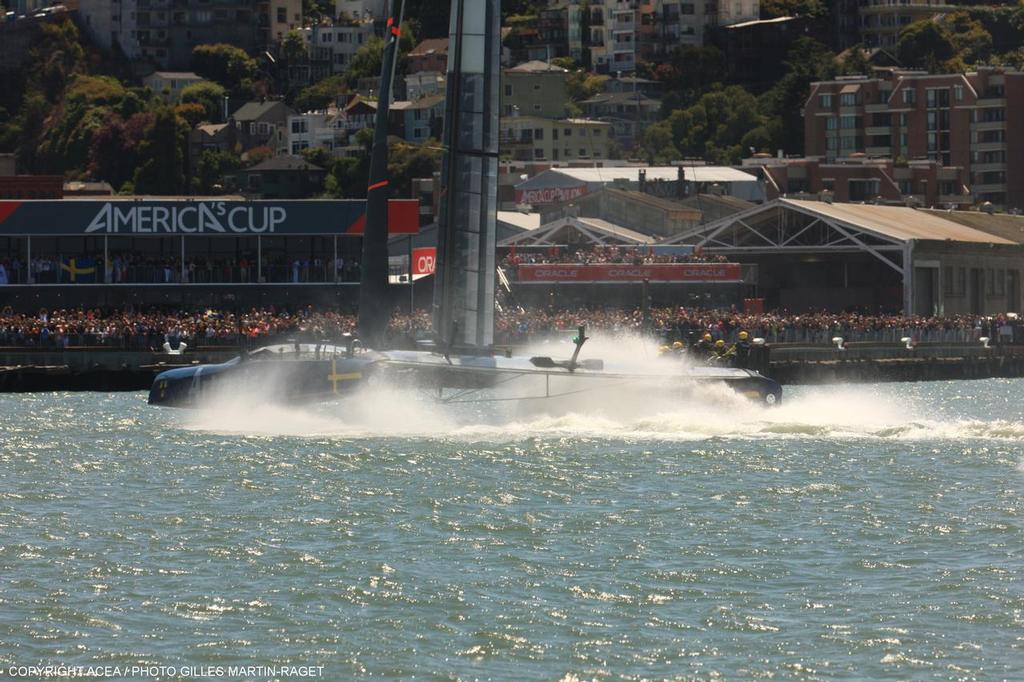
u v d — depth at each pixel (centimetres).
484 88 19800
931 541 12975
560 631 10388
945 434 19288
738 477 16100
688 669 9675
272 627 10456
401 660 9819
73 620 10575
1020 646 10062
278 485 15562
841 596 11206
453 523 13650
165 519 13825
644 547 12725
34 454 17838
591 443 18375
